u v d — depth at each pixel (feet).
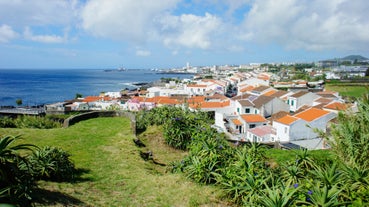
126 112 72.43
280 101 144.46
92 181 27.27
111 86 474.49
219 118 115.24
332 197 16.53
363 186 17.79
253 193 21.09
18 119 64.69
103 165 32.55
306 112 107.34
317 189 17.26
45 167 24.84
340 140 25.07
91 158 34.83
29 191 17.11
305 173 23.32
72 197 22.07
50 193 21.49
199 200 23.04
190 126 47.01
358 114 26.48
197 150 31.37
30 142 40.75
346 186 17.70
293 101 156.66
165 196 24.31
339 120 27.96
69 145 40.19
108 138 45.39
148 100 187.73
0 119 60.54
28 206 16.79
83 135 47.03
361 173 19.04
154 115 58.23
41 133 47.52
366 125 24.88
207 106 153.79
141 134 50.57
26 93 372.99
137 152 39.01
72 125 58.34
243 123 121.19
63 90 410.31
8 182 15.49
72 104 204.23
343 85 222.07
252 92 198.59
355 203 16.48
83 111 109.19
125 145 41.60
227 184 23.73
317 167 22.02
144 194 24.76
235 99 157.07
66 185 24.64
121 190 25.59
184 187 26.00
